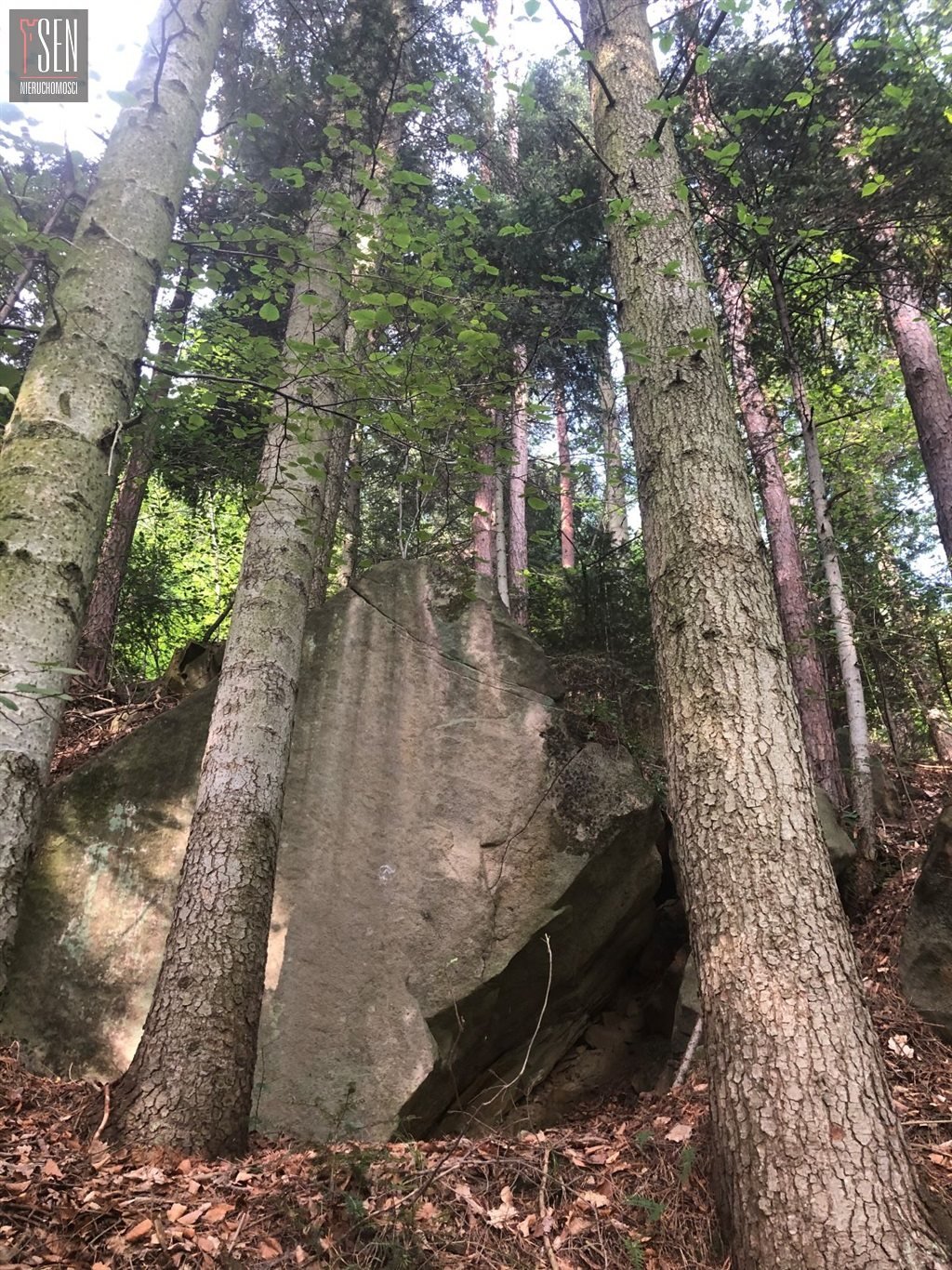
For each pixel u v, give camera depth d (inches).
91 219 148.0
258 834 171.2
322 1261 102.1
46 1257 94.1
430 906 209.3
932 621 392.2
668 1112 158.7
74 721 304.0
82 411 133.6
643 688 300.7
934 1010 181.0
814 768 311.0
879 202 262.1
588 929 219.6
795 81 257.0
